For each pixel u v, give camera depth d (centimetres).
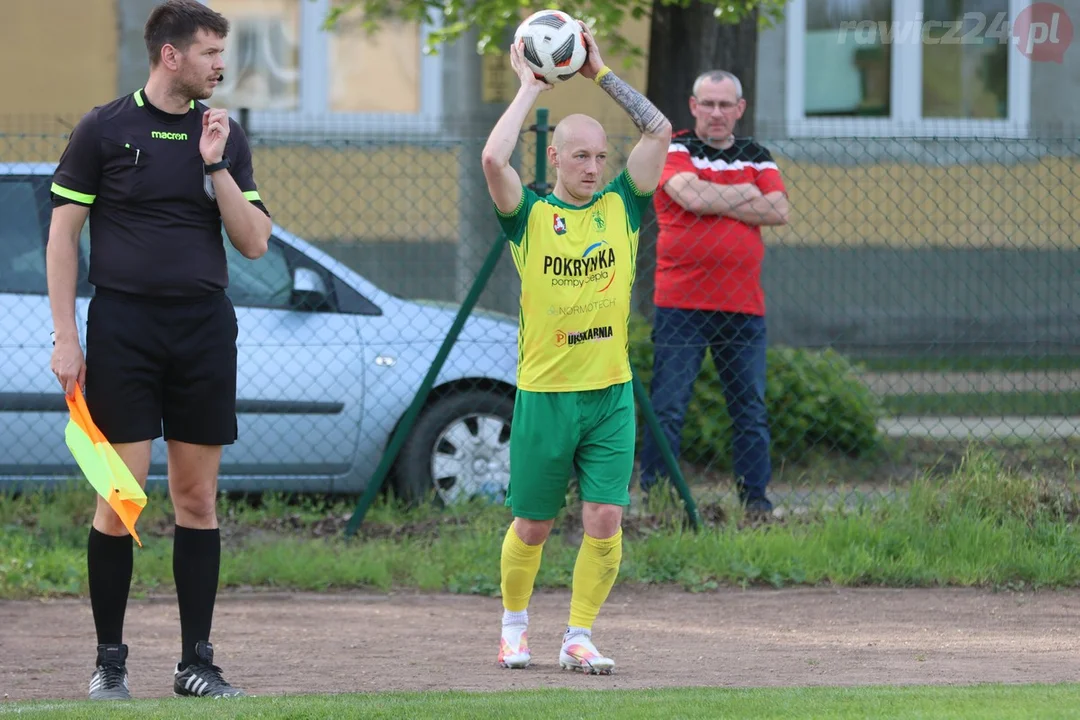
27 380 2734
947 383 3906
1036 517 2720
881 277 4725
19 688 1828
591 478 1841
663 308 2769
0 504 2764
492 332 2955
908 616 2322
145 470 1695
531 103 1800
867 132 5500
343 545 2675
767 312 4812
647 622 2281
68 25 5219
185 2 1656
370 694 1603
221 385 1705
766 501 2841
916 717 1359
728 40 3828
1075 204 4731
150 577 2495
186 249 1666
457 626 2259
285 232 2928
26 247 2786
